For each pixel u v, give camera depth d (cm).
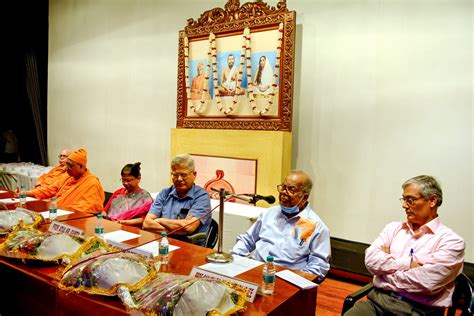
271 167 386
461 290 188
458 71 320
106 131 596
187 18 489
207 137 434
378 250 208
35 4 657
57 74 668
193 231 267
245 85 412
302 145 401
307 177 233
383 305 197
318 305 298
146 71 538
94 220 274
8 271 190
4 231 221
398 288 195
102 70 593
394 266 198
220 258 195
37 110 683
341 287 341
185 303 133
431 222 204
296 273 187
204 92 445
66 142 663
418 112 339
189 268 184
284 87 384
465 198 320
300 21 397
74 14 627
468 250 320
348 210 377
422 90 336
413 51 339
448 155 326
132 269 156
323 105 387
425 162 337
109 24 578
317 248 223
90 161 626
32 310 179
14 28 640
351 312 199
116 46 571
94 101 610
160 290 140
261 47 400
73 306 159
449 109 325
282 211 239
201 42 447
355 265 355
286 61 380
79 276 156
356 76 368
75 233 216
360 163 369
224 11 426
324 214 390
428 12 331
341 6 373
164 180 529
